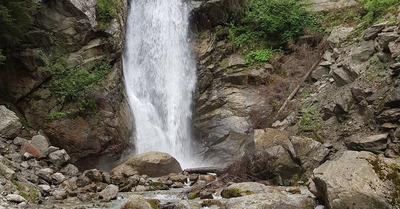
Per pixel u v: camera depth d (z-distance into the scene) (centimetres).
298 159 1138
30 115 1296
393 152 988
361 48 1365
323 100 1432
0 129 1070
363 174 628
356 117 1208
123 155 1488
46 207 767
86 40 1490
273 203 657
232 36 1952
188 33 1989
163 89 1872
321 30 1858
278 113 1575
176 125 1844
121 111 1524
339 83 1405
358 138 1091
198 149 1775
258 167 1155
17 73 1305
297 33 1884
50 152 1132
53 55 1407
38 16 1396
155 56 1872
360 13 1795
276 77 1761
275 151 1162
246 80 1794
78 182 1017
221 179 1142
